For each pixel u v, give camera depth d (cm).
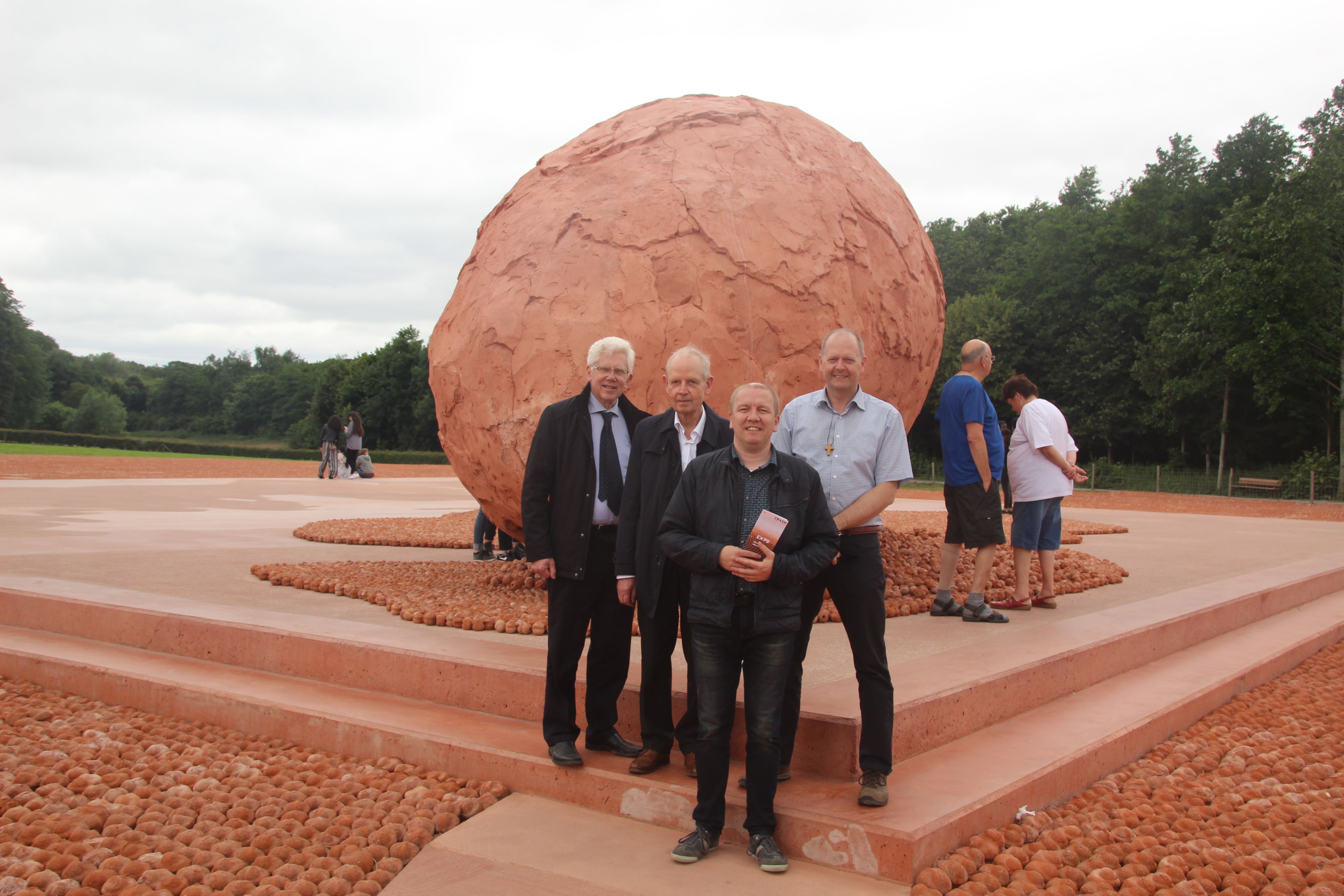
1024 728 369
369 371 6331
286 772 352
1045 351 3806
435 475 2967
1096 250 3641
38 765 360
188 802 322
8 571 640
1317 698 479
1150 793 346
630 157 548
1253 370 2670
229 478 2272
